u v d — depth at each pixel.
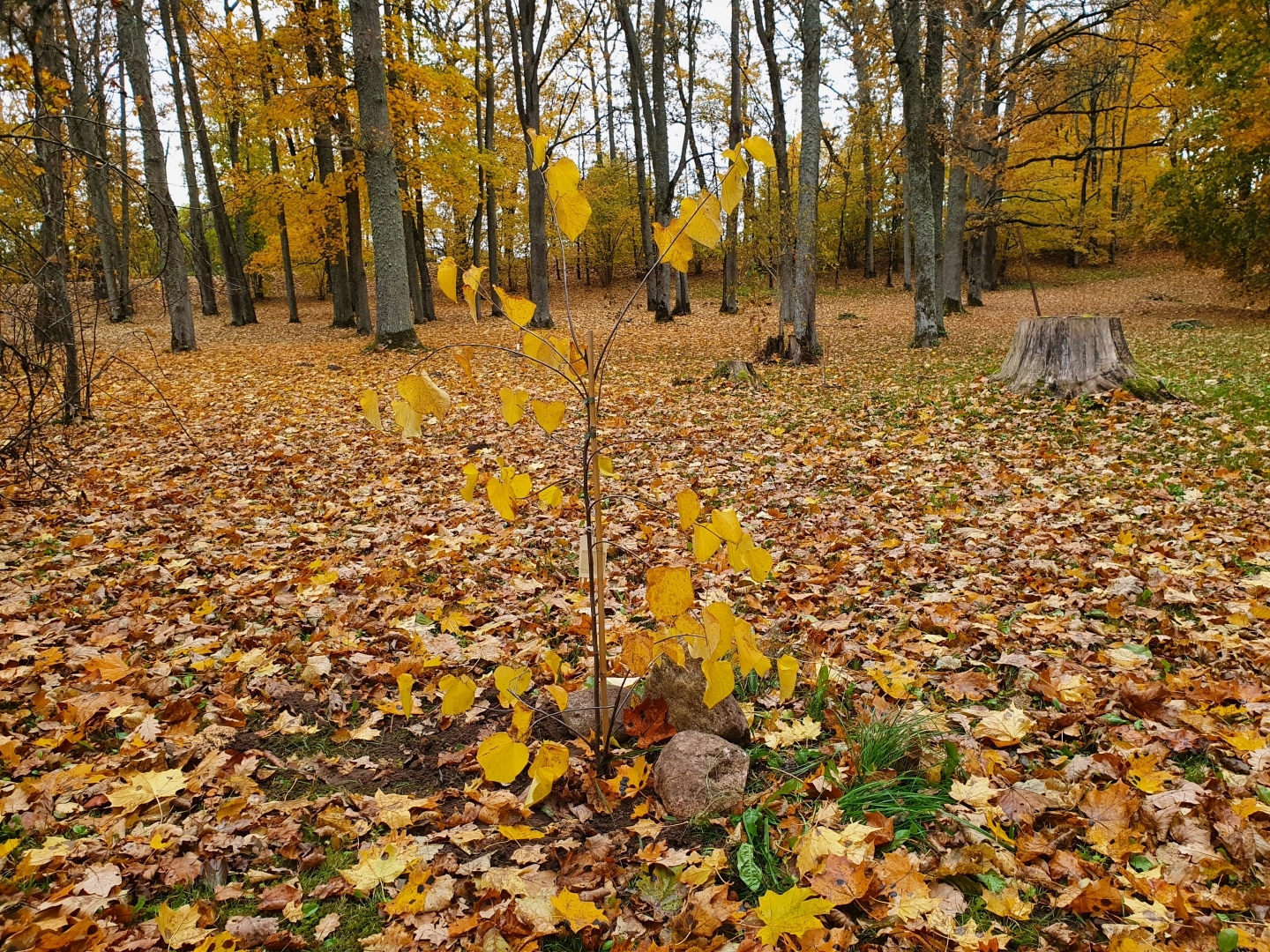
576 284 38.59
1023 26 18.97
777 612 3.25
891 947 1.53
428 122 16.47
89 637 3.02
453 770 2.27
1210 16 14.33
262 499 5.16
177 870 1.80
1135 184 30.97
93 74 12.81
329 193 16.61
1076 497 4.65
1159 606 3.11
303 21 14.97
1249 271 16.72
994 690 2.53
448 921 1.67
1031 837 1.80
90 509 4.84
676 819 1.95
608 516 4.65
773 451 6.33
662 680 2.27
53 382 5.00
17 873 1.74
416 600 3.46
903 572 3.63
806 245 11.73
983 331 16.38
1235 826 1.77
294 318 22.72
